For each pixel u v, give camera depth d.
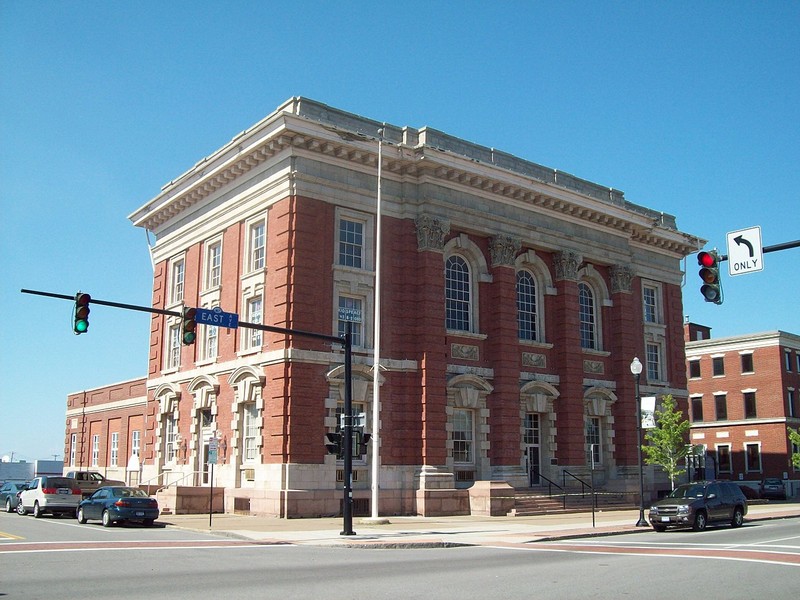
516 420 40.97
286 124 35.50
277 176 37.03
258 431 35.88
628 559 20.52
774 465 71.06
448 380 39.12
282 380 34.75
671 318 52.75
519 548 24.25
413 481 37.12
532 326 44.50
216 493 37.53
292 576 16.80
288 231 35.88
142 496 31.09
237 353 38.31
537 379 43.12
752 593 14.68
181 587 14.99
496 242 41.94
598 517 36.66
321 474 34.81
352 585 15.43
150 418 45.88
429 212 39.31
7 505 41.97
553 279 45.41
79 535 26.52
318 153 36.97
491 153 43.31
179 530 29.39
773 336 72.94
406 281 38.75
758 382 73.31
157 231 48.34
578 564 19.33
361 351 36.78
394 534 27.62
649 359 51.22
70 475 56.16
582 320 47.38
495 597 14.02
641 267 51.38
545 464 43.00
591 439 46.16
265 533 27.52
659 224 51.31
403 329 38.38
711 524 33.00
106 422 57.38
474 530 29.56
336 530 28.73
